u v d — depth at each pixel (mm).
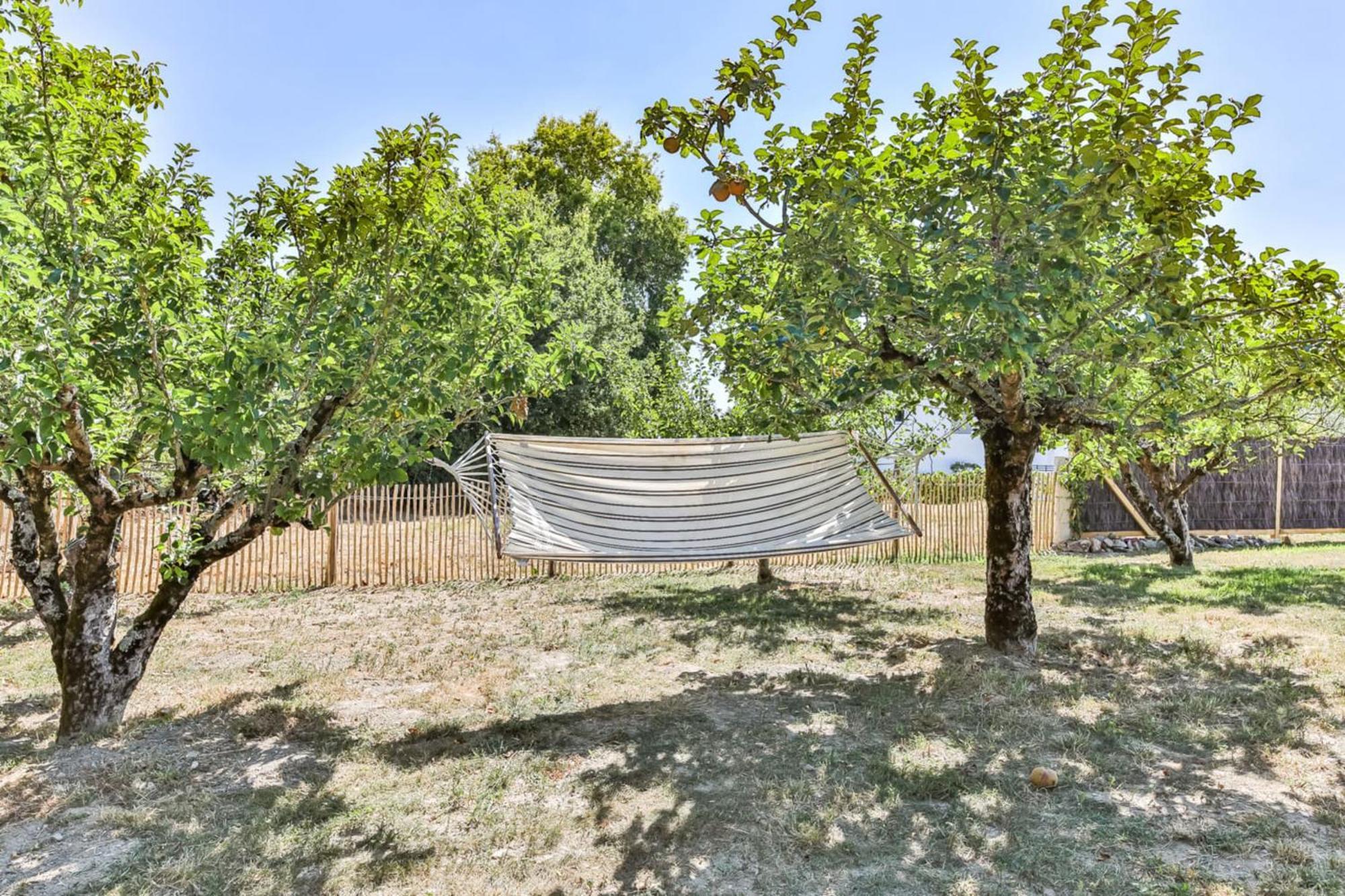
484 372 5027
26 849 3654
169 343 4340
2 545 9586
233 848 3637
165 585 5453
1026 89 4195
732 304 5352
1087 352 4824
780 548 6703
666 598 10148
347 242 4387
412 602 10070
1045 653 6906
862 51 4203
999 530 6922
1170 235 4000
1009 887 3256
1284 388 5816
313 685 6297
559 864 3510
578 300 20109
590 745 4953
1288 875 3270
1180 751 4719
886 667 6633
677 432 11297
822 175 4453
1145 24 3492
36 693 6145
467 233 4902
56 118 4137
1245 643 7164
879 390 5383
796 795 4160
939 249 4691
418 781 4434
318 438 4719
